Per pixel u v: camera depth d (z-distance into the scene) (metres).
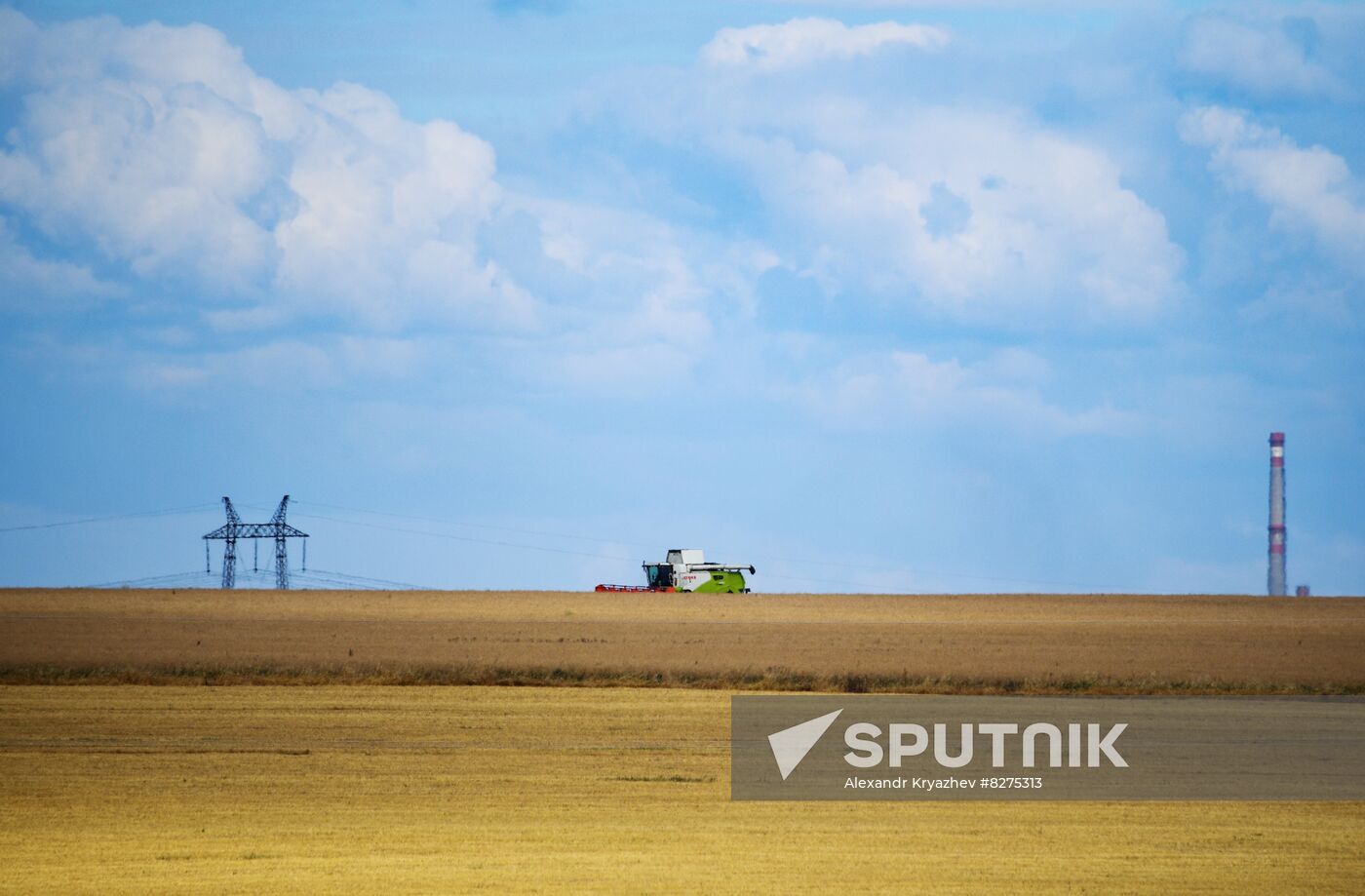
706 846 69.94
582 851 68.56
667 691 131.25
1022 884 62.09
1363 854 69.19
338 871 64.00
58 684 132.62
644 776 90.62
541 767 93.44
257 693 127.75
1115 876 64.00
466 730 108.06
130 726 108.94
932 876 63.62
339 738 104.31
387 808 80.31
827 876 63.41
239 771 91.56
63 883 61.59
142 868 64.75
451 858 67.00
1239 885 62.38
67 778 89.06
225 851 68.56
